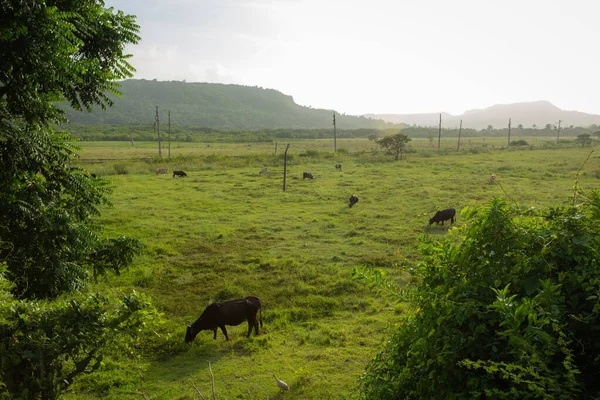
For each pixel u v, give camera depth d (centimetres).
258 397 758
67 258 723
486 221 326
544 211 328
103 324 522
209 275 1422
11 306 481
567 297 283
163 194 2994
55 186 728
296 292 1283
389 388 334
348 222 2181
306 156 5747
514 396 253
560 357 272
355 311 1152
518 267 298
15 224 651
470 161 5116
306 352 930
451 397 279
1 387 439
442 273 334
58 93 634
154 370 866
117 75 747
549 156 5803
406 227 2034
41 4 517
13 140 595
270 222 2194
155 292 1287
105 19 700
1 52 520
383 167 4603
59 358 514
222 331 1038
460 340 289
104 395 765
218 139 13662
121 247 797
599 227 299
